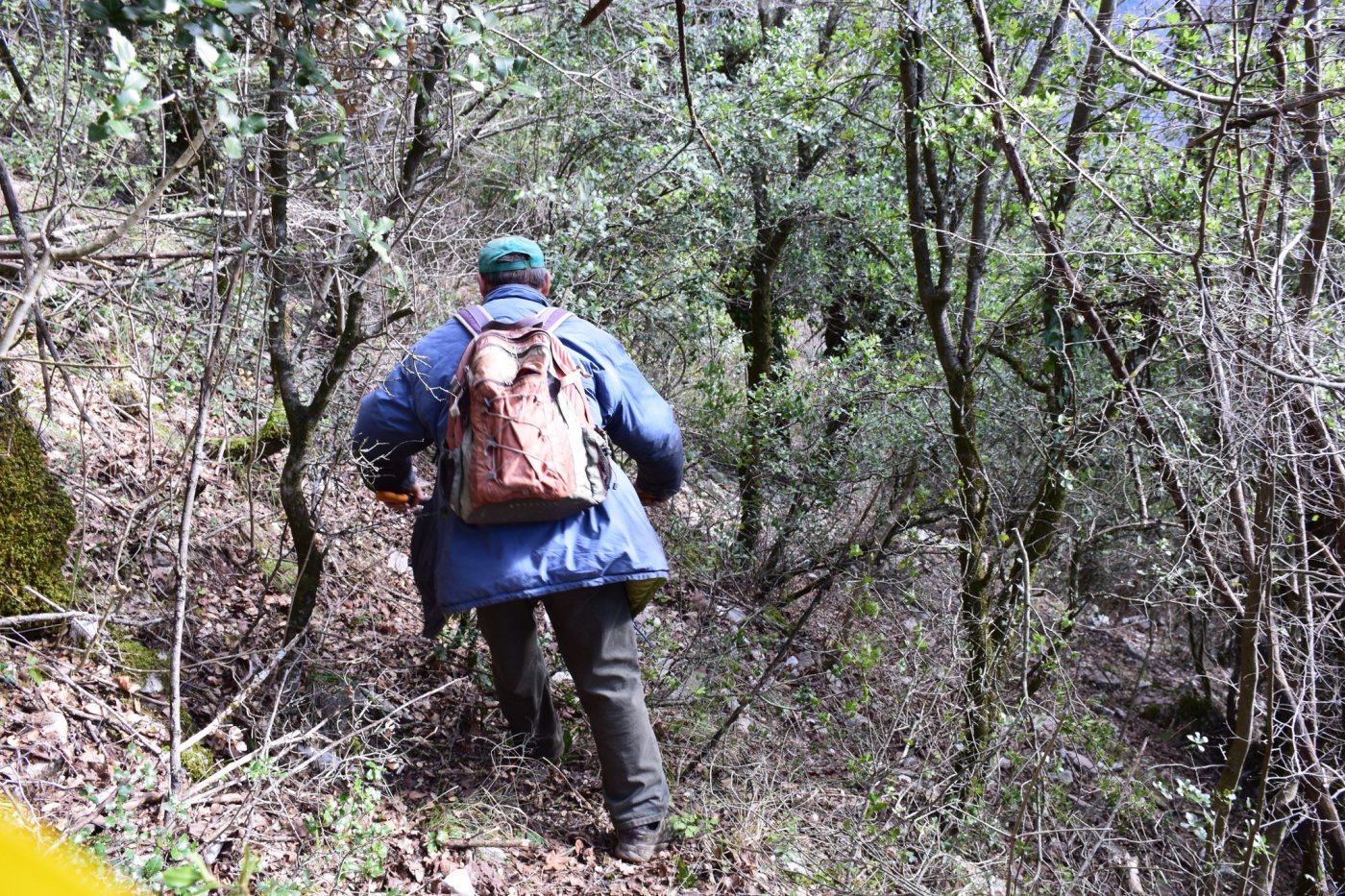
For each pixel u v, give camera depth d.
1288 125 3.63
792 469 5.56
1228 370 3.71
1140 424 4.17
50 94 2.58
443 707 3.94
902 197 5.88
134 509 3.21
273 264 3.11
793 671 5.11
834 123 5.86
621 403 3.35
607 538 3.18
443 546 3.20
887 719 4.54
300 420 3.40
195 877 1.74
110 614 3.21
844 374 5.84
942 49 4.20
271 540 4.25
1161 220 4.59
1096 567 6.37
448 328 3.30
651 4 5.04
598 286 4.75
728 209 5.64
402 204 3.18
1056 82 4.80
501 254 3.38
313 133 2.92
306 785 3.18
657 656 4.53
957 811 4.05
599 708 3.31
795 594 5.54
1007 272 5.56
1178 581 4.50
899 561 5.02
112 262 2.87
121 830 2.48
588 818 3.58
